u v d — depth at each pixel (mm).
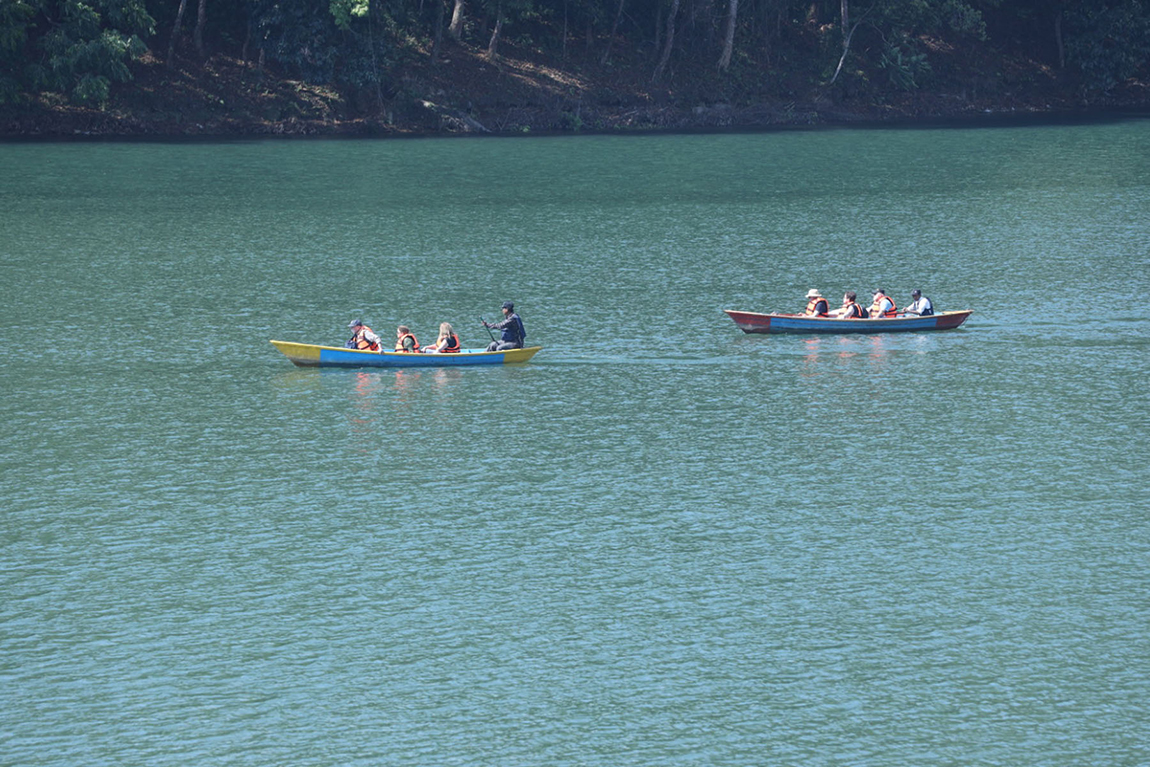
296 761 41500
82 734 42750
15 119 196250
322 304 97688
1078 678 46219
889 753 41938
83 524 58250
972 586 52938
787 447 68688
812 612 50781
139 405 74188
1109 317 95250
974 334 91062
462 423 72000
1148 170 174750
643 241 124625
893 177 170625
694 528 58375
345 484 63156
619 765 41375
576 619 50188
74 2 184500
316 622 49844
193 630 49156
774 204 147875
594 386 78875
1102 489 62906
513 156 189625
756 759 41688
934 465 66125
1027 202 148500
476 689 45438
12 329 89438
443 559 55188
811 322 90750
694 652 47812
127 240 121000
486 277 107625
